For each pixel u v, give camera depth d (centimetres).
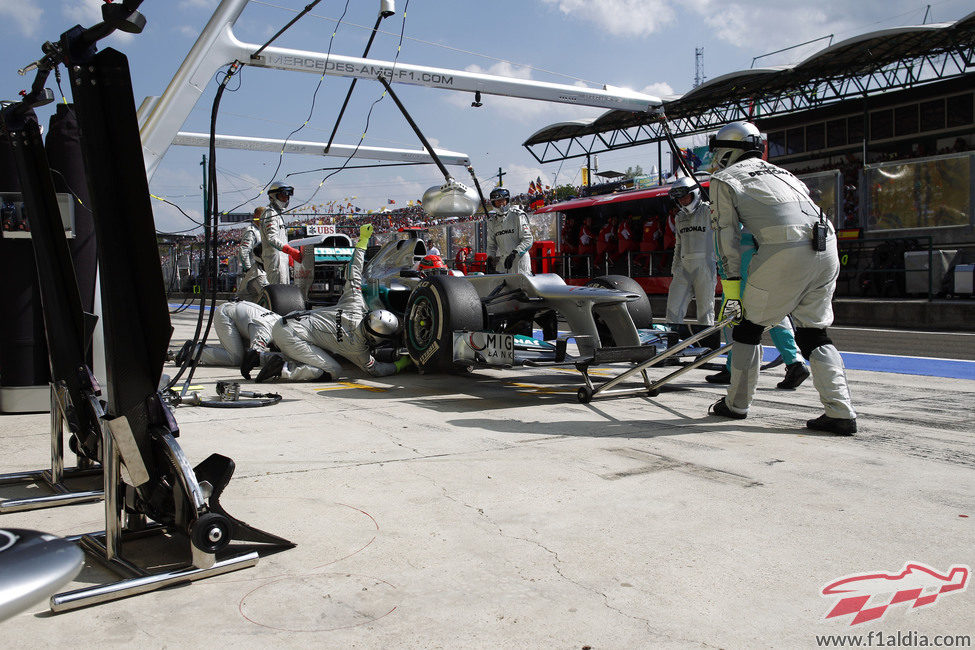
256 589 201
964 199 1327
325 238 1250
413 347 609
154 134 619
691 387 585
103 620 183
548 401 511
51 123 449
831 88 1862
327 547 231
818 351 397
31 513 271
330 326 611
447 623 180
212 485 220
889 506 268
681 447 362
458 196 728
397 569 214
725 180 397
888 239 1395
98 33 186
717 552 225
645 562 217
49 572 67
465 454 349
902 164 1421
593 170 2430
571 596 195
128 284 212
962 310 1103
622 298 514
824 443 371
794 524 249
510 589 199
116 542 218
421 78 809
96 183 204
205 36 621
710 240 733
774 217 384
